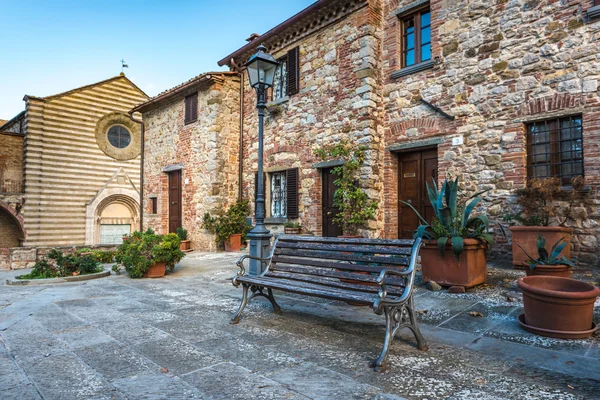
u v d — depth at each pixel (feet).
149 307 13.62
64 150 54.80
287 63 31.19
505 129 20.51
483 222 14.57
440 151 23.06
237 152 36.60
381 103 26.00
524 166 19.83
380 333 10.25
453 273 14.47
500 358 8.25
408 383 7.07
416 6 24.59
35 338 10.12
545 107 19.11
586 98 17.88
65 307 13.75
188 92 38.55
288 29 30.30
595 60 17.72
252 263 17.47
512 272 17.20
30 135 51.78
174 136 40.83
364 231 24.75
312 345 9.31
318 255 11.50
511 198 20.13
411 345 9.18
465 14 22.27
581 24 18.24
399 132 25.16
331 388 6.89
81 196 56.24
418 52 24.88
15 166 52.01
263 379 7.33
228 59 36.35
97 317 12.26
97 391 6.93
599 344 8.93
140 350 9.11
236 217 34.47
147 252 20.33
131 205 61.31
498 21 21.02
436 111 23.30
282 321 11.55
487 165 21.11
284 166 31.30
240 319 11.80
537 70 19.52
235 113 36.52
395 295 9.16
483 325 10.58
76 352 9.02
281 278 11.93
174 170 40.83
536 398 6.41
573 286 10.12
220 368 7.91
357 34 25.99
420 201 24.73
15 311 13.20
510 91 20.40
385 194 25.61
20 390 7.00
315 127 28.71
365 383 7.09
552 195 18.20
